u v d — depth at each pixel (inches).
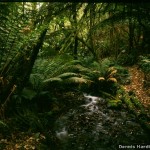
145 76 339.9
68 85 338.0
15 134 200.8
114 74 369.4
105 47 547.2
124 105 286.8
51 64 292.8
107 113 268.7
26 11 211.2
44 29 219.1
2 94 217.6
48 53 311.6
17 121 215.5
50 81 273.4
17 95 227.3
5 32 209.2
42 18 226.2
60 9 239.1
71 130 232.2
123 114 265.3
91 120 251.8
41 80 264.2
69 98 303.4
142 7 271.7
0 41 213.0
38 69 279.9
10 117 219.1
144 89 316.2
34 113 239.0
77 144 210.5
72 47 485.1
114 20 314.7
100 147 206.7
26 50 220.4
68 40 430.6
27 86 260.1
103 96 318.0
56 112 259.6
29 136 203.0
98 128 236.4
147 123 237.8
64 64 304.3
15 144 188.9
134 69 401.1
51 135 220.2
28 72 228.1
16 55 219.6
